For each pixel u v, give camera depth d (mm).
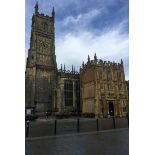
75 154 9281
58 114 53969
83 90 61688
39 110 59375
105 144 11750
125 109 56469
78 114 60906
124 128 19891
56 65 67438
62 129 21375
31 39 67438
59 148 10742
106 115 53125
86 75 60656
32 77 62062
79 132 17703
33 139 13930
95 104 53656
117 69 58562
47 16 72375
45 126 25750
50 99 62469
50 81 64562
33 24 68625
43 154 9250
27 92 60094
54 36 71438
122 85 57906
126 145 11305
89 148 10633
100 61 56938
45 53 68062
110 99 55156
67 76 64562
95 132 17406
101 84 55062
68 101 63094
